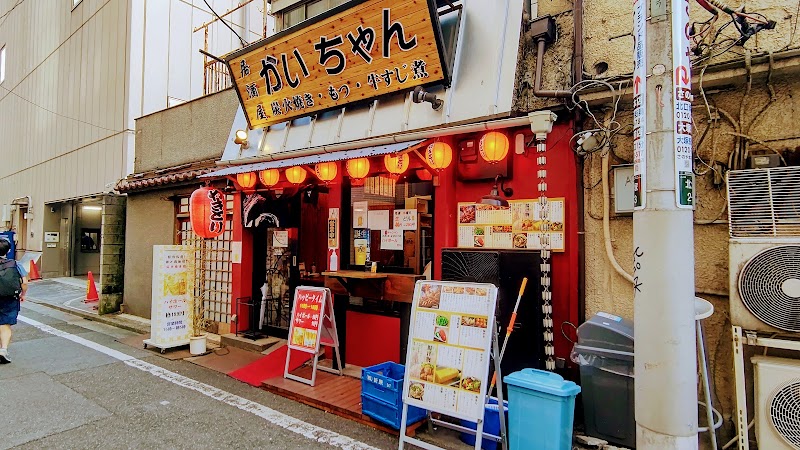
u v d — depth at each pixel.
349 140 6.77
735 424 4.07
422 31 5.66
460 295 4.35
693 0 4.48
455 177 5.93
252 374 6.54
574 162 5.05
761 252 3.67
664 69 2.97
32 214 19.61
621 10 4.86
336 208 7.13
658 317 2.88
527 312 4.90
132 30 13.32
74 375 6.54
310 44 6.78
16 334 9.33
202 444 4.39
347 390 5.71
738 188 3.96
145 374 6.64
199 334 8.12
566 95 4.87
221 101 9.61
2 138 22.67
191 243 9.86
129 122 13.19
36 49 19.39
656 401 2.86
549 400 3.73
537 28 5.25
